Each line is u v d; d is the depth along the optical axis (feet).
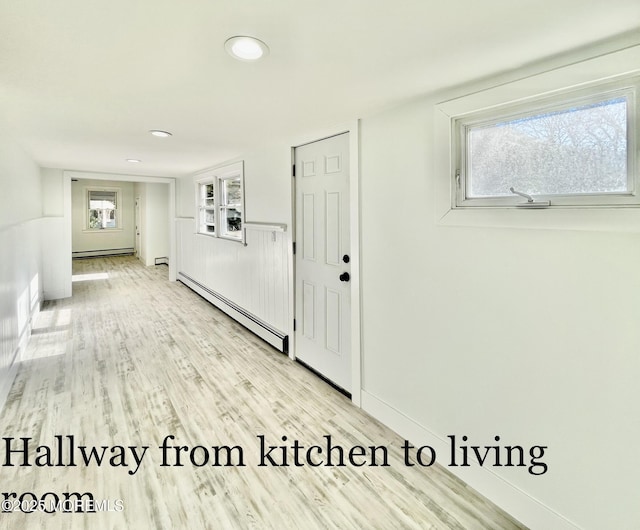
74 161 13.50
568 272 4.35
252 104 6.22
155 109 6.56
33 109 6.56
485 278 5.21
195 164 14.43
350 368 8.15
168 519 4.90
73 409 7.55
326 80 5.12
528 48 4.11
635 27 3.63
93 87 5.41
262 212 11.39
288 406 7.79
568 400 4.44
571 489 4.47
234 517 4.96
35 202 13.99
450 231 5.63
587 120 4.23
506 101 4.77
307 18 3.49
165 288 19.88
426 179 5.94
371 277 7.22
